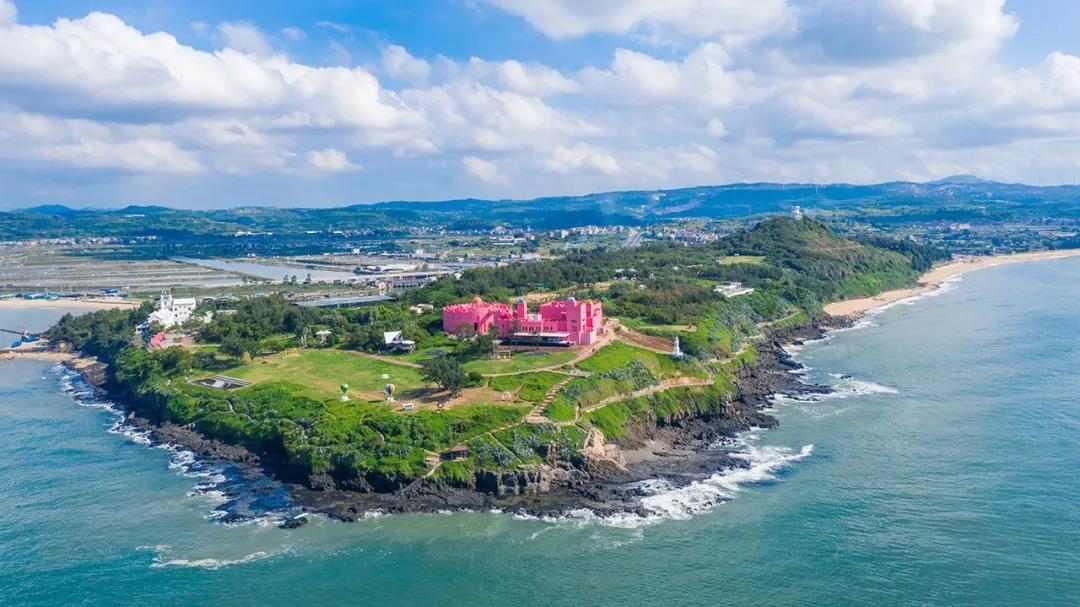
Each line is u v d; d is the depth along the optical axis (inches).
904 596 4778.5
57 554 5526.6
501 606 4803.2
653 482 6678.2
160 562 5408.5
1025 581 4879.4
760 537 5585.6
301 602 4901.6
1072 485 6195.9
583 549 5492.1
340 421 7150.6
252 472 6973.4
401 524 5940.0
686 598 4840.1
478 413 7106.3
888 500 6087.6
